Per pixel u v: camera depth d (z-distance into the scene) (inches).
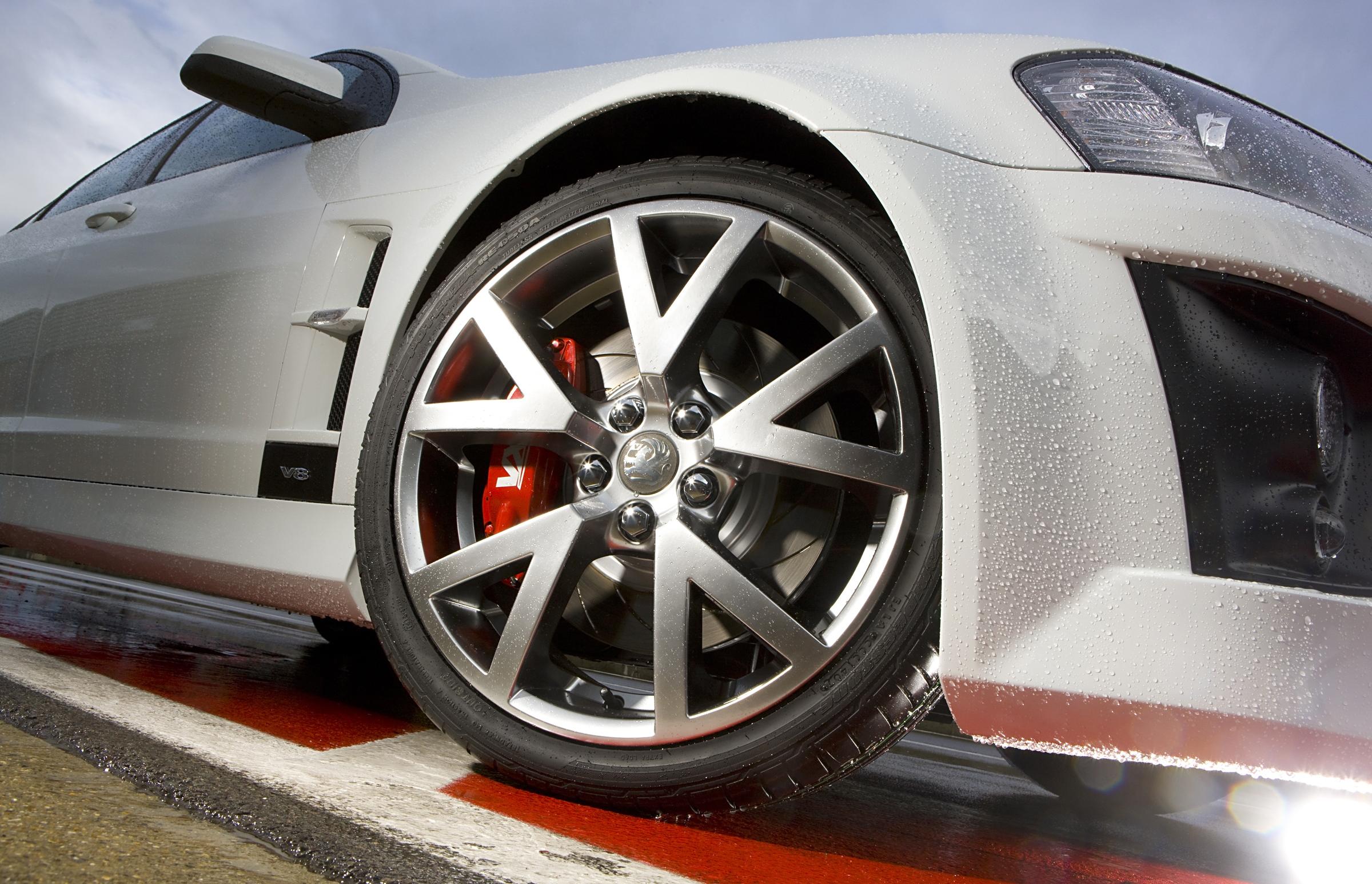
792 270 53.3
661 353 51.7
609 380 64.4
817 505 58.2
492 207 65.3
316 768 49.1
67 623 111.4
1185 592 40.9
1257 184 47.8
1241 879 56.9
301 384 68.2
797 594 57.4
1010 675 41.7
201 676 80.9
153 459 76.3
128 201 96.5
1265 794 72.8
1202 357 44.4
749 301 61.8
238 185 81.8
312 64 75.0
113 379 83.8
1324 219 47.5
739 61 57.9
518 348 55.4
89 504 81.6
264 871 32.4
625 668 62.6
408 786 48.5
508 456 58.7
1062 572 42.1
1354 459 47.1
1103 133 48.8
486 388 60.5
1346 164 59.4
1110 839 66.3
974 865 50.4
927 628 45.5
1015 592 42.3
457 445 56.9
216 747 49.4
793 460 48.0
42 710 49.4
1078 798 77.2
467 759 59.5
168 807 37.7
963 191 47.0
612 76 62.9
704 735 47.7
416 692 53.9
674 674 48.0
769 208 52.3
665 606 48.8
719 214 53.2
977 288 45.1
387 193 67.3
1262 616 40.1
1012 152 48.5
